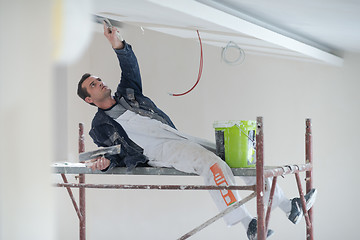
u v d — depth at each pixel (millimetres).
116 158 3699
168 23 4020
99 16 4168
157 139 3764
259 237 3129
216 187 3262
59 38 1385
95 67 6480
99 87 3857
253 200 5824
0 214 1275
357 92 5391
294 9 3270
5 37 1276
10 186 1292
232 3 3289
